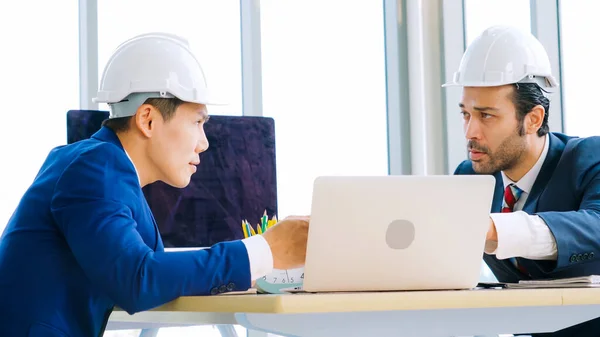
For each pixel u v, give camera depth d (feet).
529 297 5.71
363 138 15.93
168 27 13.94
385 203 5.61
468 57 8.46
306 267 5.63
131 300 5.67
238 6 14.71
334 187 5.49
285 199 14.92
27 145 12.51
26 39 12.57
